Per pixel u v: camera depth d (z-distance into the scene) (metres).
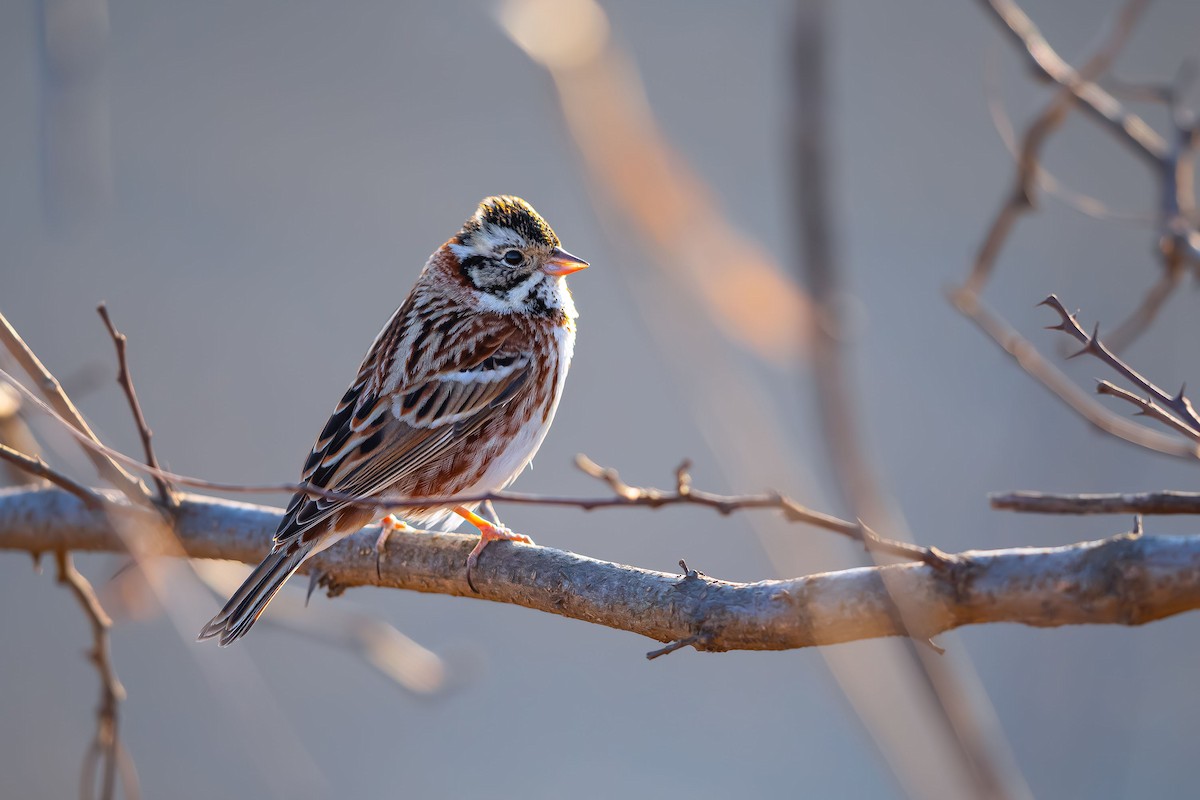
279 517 7.33
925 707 2.67
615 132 3.64
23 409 7.31
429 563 6.72
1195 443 4.89
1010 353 5.77
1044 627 4.55
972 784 2.62
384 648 8.13
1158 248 6.85
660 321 3.30
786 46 3.00
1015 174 6.75
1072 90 6.66
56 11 6.41
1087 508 4.29
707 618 5.30
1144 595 4.29
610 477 5.11
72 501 7.36
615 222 3.50
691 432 17.73
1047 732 5.45
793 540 3.22
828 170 2.97
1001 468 15.89
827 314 2.94
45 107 6.39
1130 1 6.73
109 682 7.25
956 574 4.52
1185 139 7.00
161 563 6.48
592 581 5.88
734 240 3.38
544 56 3.75
